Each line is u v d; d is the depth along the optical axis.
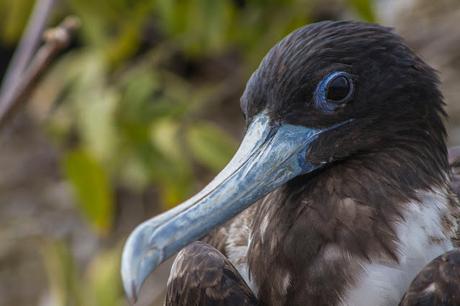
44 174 4.20
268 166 2.97
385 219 2.96
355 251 2.96
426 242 2.96
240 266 3.00
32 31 3.21
